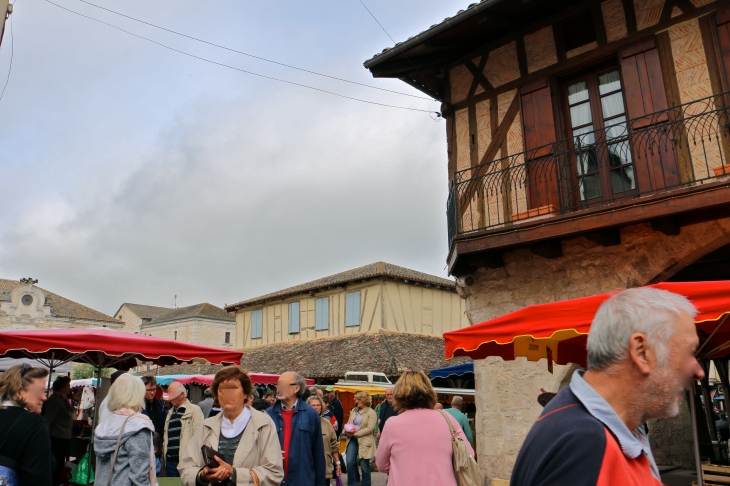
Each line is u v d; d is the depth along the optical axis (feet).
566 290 28.12
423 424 12.48
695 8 25.72
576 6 29.32
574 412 4.97
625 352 5.08
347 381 63.10
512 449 28.55
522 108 30.76
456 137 33.40
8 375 11.04
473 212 31.55
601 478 4.50
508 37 31.78
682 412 40.65
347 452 31.09
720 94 22.62
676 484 31.01
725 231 23.58
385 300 82.02
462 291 32.27
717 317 12.41
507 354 19.60
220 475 10.60
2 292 156.46
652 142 25.18
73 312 168.04
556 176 27.32
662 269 25.29
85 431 32.73
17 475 10.32
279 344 93.81
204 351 23.86
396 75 34.58
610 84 28.40
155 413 25.70
